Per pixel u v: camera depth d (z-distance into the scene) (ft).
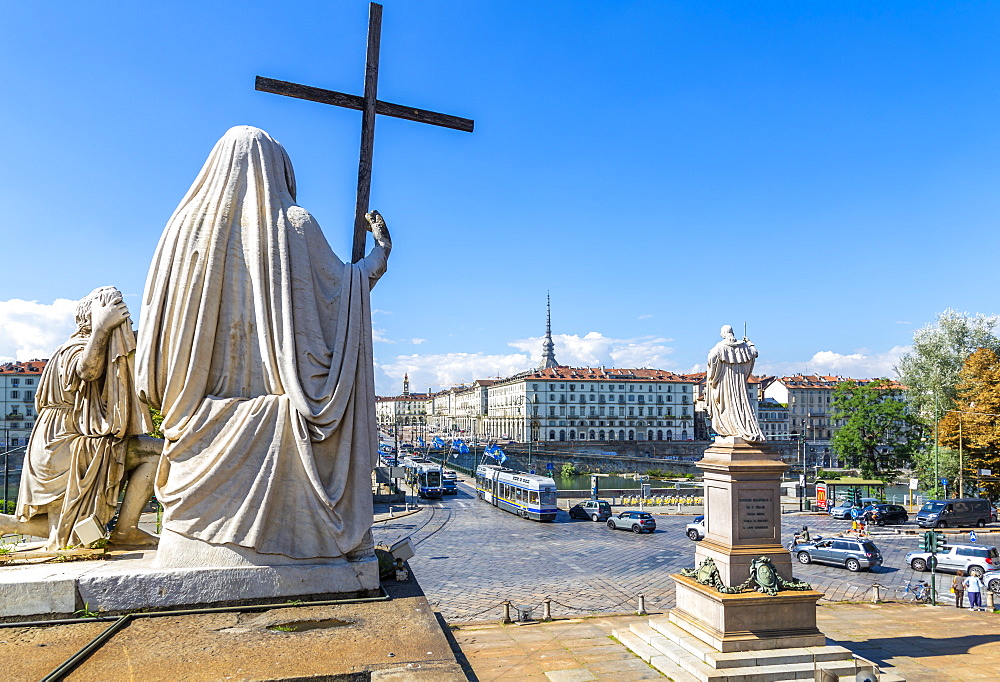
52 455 20.03
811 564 95.20
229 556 15.99
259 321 17.58
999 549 104.63
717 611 39.99
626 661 42.22
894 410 207.41
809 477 254.27
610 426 435.12
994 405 147.43
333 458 17.67
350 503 17.67
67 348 20.51
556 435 426.10
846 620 54.85
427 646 13.26
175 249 17.57
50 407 20.40
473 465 307.58
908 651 45.50
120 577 14.88
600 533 124.98
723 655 37.99
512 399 452.76
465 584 78.43
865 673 33.12
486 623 54.08
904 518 138.82
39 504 19.98
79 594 14.60
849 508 147.84
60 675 11.25
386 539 114.32
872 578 84.84
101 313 20.01
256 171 18.39
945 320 166.61
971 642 47.73
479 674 39.88
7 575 14.83
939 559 88.28
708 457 44.86
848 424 220.64
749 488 42.11
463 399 603.67
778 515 42.47
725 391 43.93
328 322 18.75
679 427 444.55
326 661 12.30
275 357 17.46
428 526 132.87
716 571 41.91
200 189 18.52
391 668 12.07
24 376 280.31
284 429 16.94
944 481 152.25
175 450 16.51
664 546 109.50
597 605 67.46
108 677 11.27
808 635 39.73
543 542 113.29
